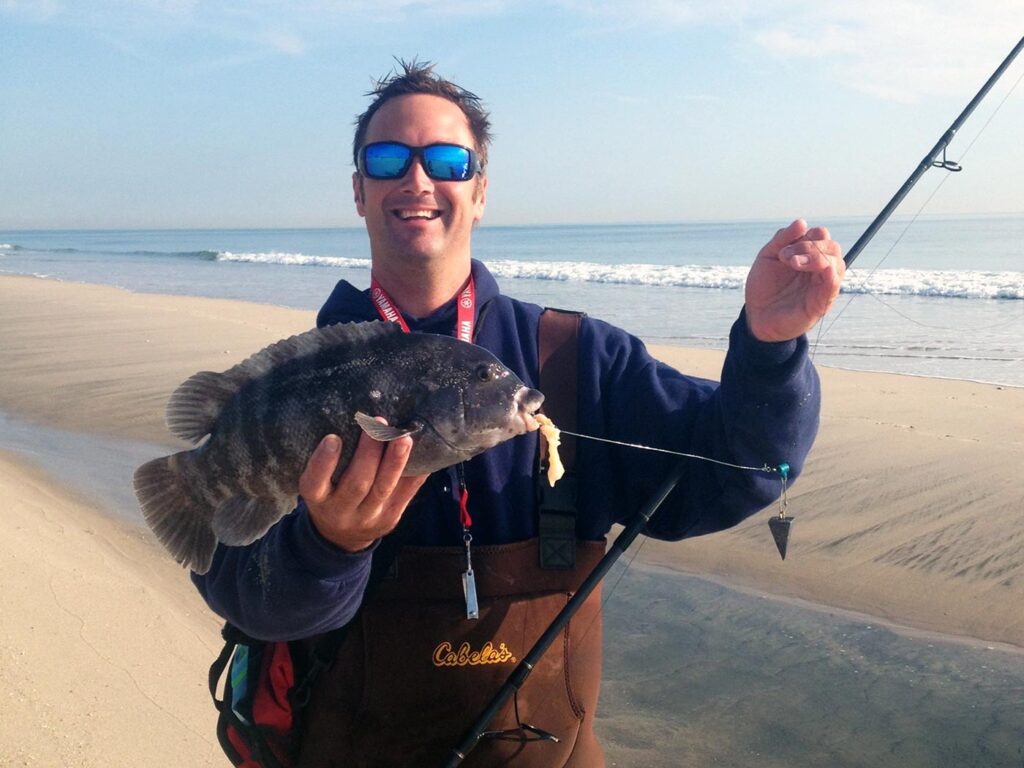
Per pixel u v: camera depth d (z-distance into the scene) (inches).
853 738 71.3
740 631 89.0
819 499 118.7
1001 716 72.7
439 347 42.3
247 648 46.9
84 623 79.6
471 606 42.8
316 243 1488.7
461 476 44.6
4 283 499.8
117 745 64.4
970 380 183.5
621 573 104.4
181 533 43.7
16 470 137.3
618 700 78.2
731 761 69.5
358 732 43.6
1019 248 583.8
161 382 199.9
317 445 41.3
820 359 214.1
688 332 265.3
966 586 94.1
